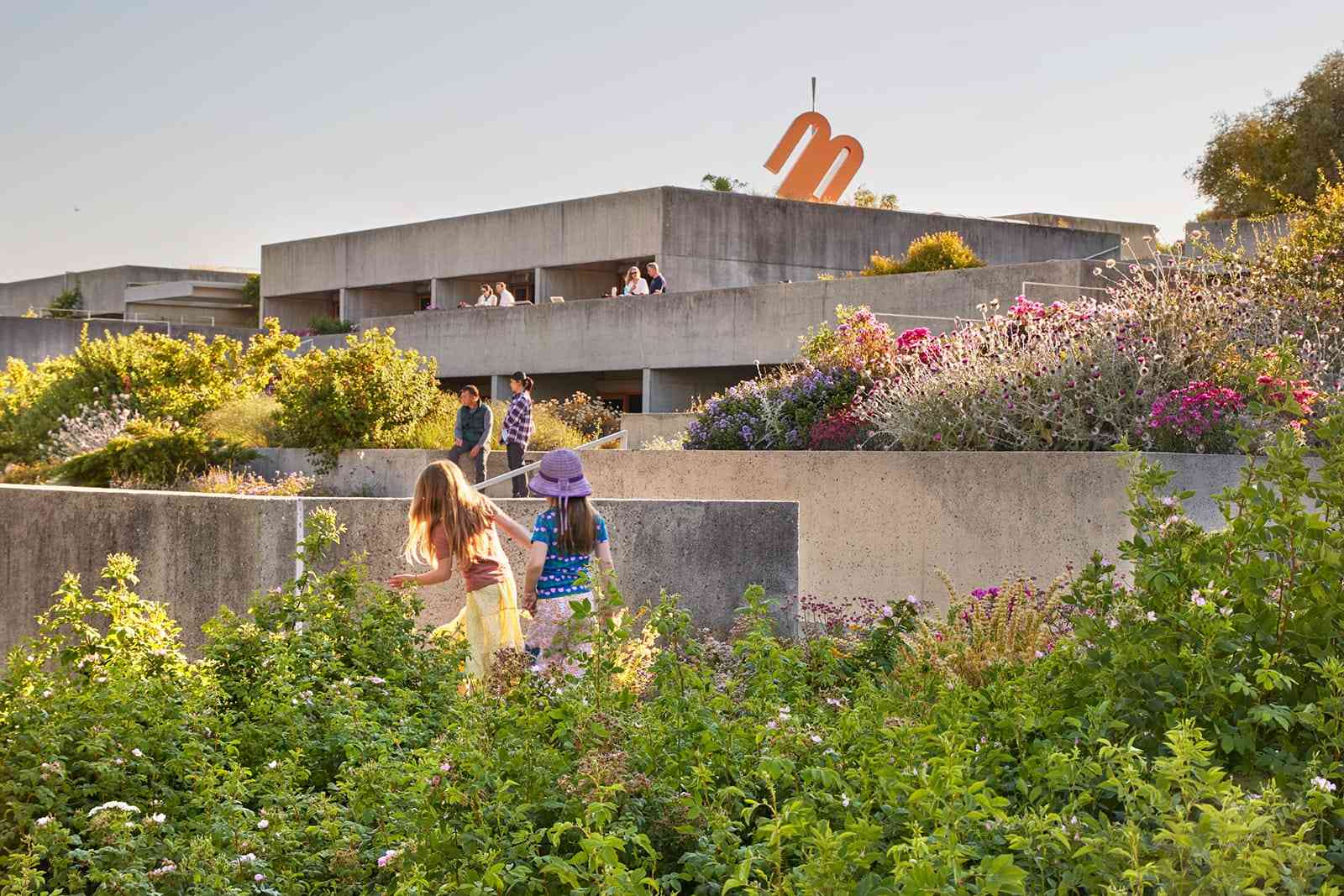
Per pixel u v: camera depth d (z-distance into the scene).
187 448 19.23
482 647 6.91
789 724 4.06
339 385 19.48
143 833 3.85
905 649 6.08
